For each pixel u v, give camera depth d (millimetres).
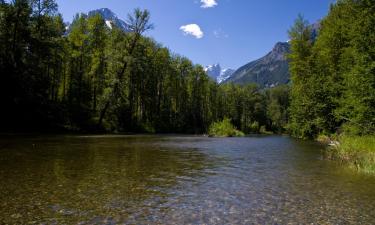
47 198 10375
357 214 9492
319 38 51312
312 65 52531
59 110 53281
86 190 11594
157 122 77500
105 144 31047
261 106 142000
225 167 18031
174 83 89125
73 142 32250
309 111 49562
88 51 64438
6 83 44125
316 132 51344
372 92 26656
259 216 9117
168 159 20812
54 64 55531
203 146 32625
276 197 11352
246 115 136125
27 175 13859
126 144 31938
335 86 40812
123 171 15625
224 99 128125
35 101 47812
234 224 8391
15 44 47469
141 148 27938
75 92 62500
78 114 57156
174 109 91875
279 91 163875
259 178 14875
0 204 9594
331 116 46000
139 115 77500
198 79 98812
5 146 25484
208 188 12516
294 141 46312
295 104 54438
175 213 9172
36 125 47781
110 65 59375
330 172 16984
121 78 60969
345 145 22219
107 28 65750
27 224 7973
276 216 9148
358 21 31281
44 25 51719
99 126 58219
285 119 133375
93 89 64688
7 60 45000
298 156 24453
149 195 11172
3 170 14883
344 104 35156
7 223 8023
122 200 10422
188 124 90250
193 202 10406
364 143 21203
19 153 21172
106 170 15703
